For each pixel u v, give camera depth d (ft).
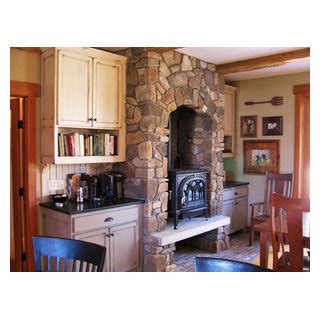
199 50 12.02
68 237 9.49
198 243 14.93
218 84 14.46
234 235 17.03
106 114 11.04
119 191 11.88
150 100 11.14
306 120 15.35
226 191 15.72
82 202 10.74
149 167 11.24
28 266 10.47
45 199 10.69
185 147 15.23
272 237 8.35
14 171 10.86
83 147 10.64
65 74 9.84
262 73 15.72
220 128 14.73
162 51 11.08
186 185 12.75
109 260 10.39
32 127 10.31
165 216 11.97
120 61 11.43
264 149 16.66
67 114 9.95
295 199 7.59
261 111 16.70
